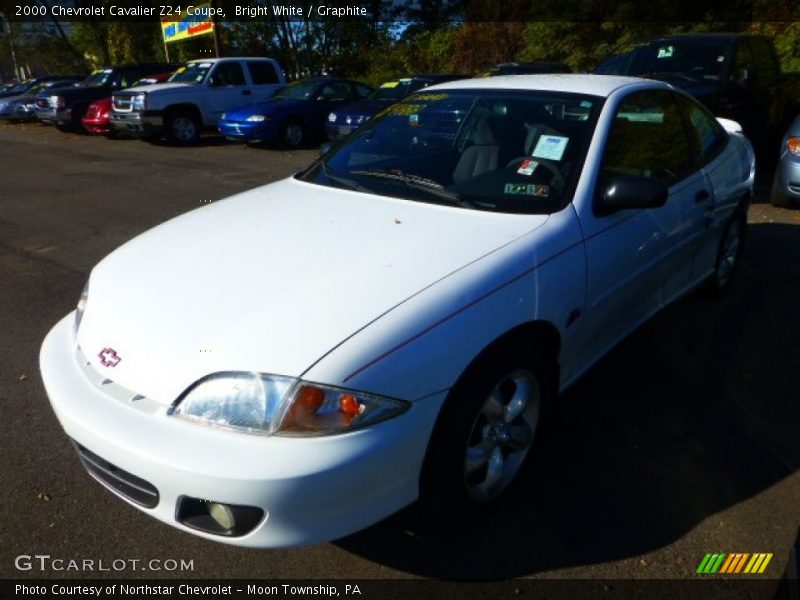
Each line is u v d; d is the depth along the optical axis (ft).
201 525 6.88
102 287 8.62
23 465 9.71
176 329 7.34
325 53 80.02
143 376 7.14
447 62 74.28
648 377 12.23
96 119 49.78
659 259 11.53
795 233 20.97
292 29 78.69
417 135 11.79
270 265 8.23
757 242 20.07
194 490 6.52
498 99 11.52
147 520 8.70
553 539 8.37
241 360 6.81
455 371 7.39
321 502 6.61
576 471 9.61
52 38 109.40
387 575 7.86
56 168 36.70
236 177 33.01
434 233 8.82
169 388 6.93
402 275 7.79
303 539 6.73
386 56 80.64
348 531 6.94
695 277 13.94
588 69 55.77
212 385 6.76
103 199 27.96
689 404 11.34
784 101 29.73
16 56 121.70
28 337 13.97
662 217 11.30
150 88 45.60
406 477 7.22
